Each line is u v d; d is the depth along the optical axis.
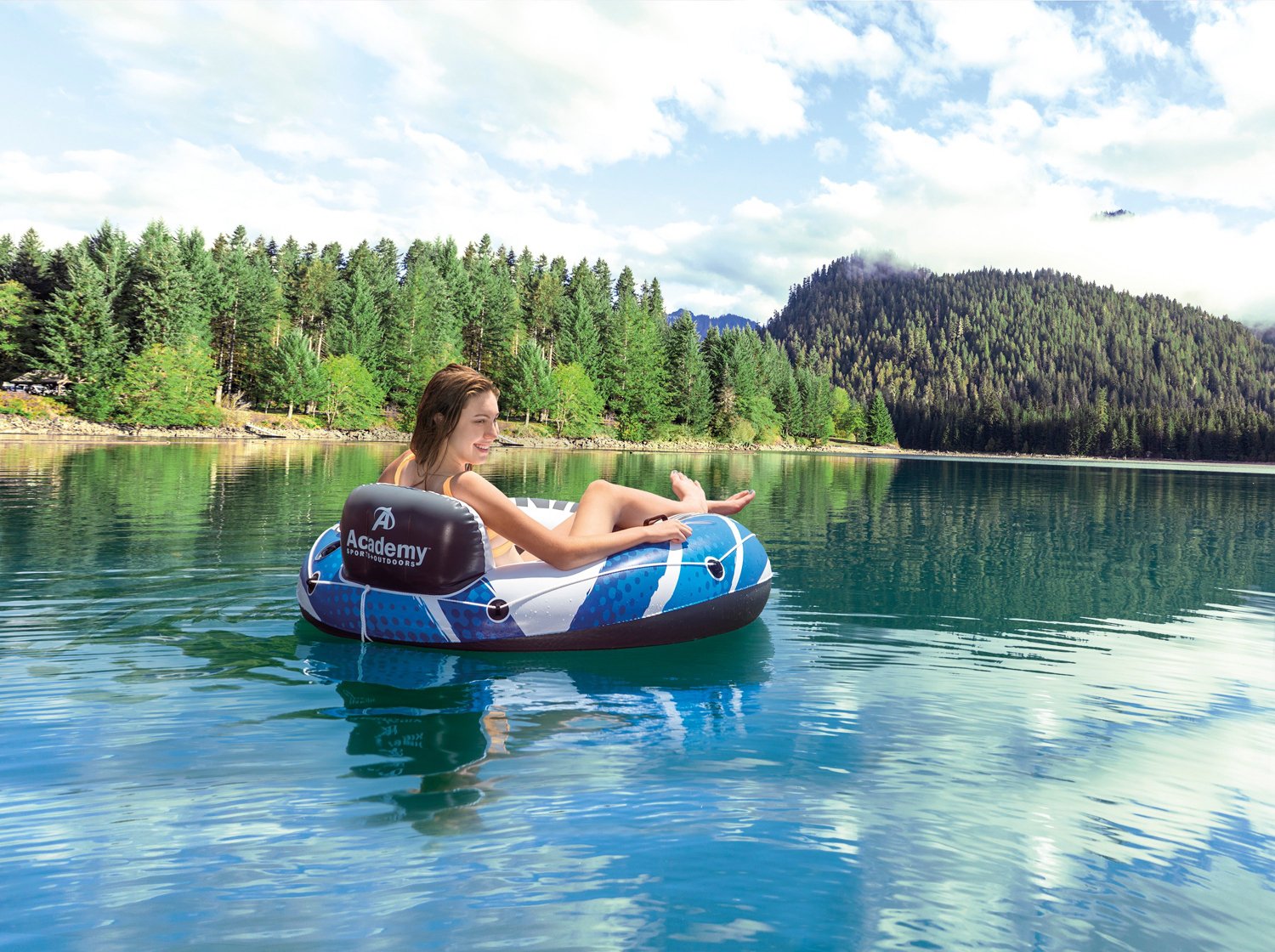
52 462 16.33
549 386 68.81
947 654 3.53
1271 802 1.95
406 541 3.31
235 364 63.31
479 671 3.07
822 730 2.42
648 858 1.55
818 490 16.11
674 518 4.02
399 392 68.06
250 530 6.87
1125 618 4.45
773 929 1.30
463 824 1.68
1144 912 1.41
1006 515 11.38
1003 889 1.47
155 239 53.66
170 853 1.52
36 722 2.33
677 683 2.97
